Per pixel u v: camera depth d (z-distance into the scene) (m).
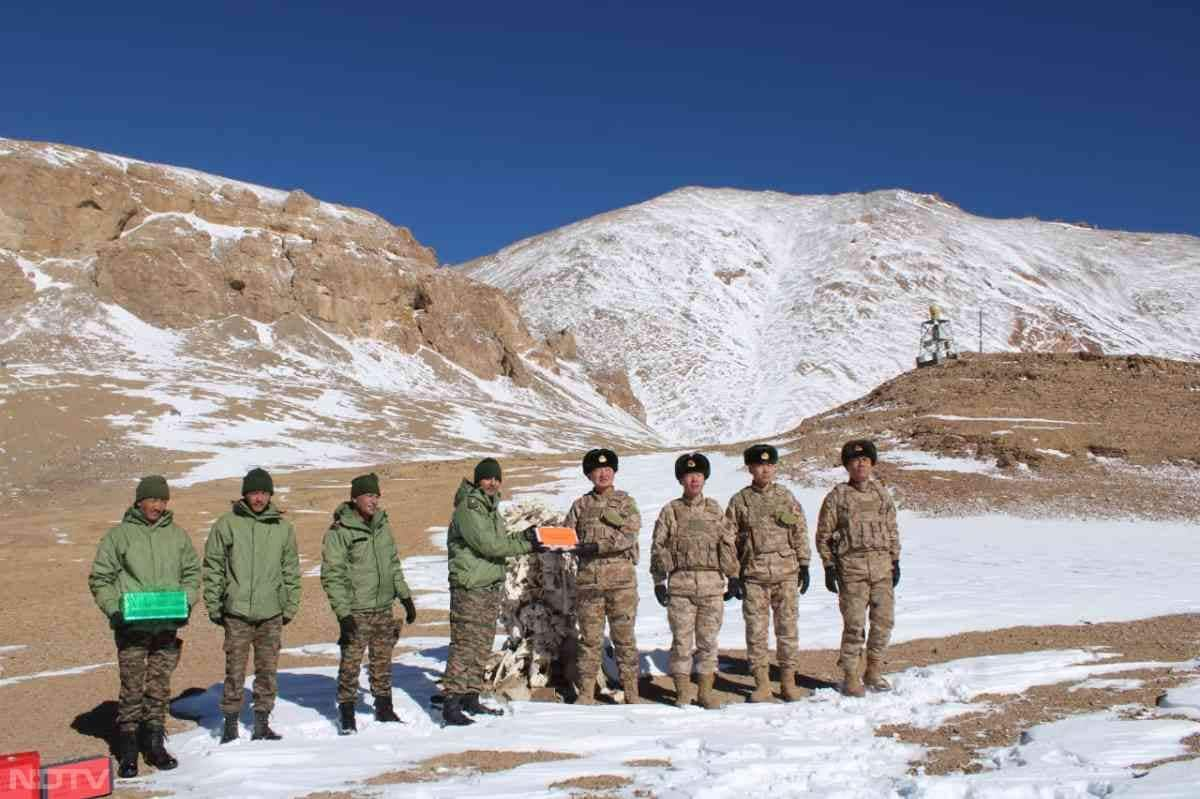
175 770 6.55
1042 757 5.84
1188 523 25.09
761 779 5.66
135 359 82.19
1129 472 30.67
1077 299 196.25
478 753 6.65
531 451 80.69
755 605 8.66
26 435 58.19
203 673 10.57
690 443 127.38
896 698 8.07
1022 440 32.97
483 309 124.44
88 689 9.71
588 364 156.62
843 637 8.53
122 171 104.31
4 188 92.19
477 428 85.62
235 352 89.50
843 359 153.12
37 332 82.31
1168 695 7.30
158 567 6.92
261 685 7.43
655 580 8.63
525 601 9.42
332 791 5.66
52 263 92.50
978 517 26.38
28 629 14.48
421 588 16.94
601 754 6.59
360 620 7.68
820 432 39.31
